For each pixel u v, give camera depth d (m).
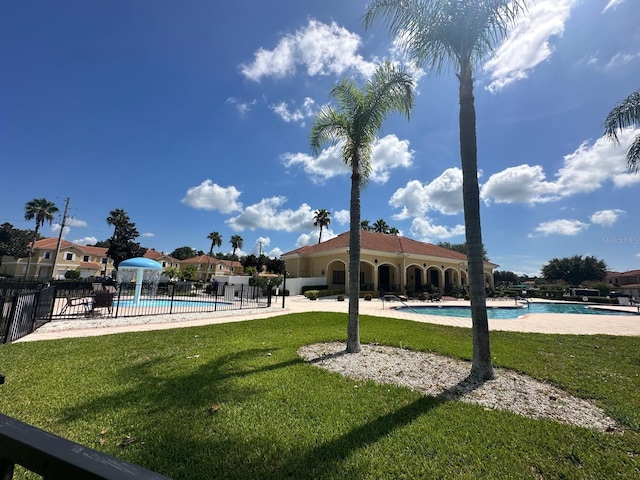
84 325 10.31
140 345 7.26
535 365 6.00
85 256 55.22
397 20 5.88
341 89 7.46
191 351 6.67
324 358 6.38
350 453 2.91
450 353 6.76
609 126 9.61
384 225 53.16
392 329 9.96
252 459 2.79
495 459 2.87
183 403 3.92
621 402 4.25
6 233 44.72
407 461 2.81
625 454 2.98
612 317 15.24
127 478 0.83
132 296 23.47
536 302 26.16
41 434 1.05
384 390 4.53
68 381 4.70
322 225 51.38
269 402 4.01
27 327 8.71
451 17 5.48
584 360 6.53
